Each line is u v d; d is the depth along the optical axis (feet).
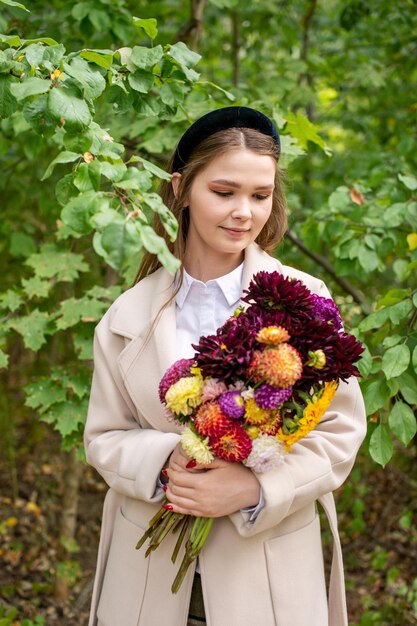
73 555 10.50
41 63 4.17
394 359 5.65
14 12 7.55
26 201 10.59
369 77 10.42
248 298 4.12
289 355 3.74
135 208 3.60
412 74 12.17
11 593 9.27
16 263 10.06
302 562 4.62
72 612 9.19
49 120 4.09
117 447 4.77
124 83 4.89
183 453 4.26
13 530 10.88
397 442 11.02
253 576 4.45
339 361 3.93
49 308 7.88
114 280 8.98
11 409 11.89
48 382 7.18
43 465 12.74
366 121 12.37
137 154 8.80
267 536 4.53
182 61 4.87
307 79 11.92
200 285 4.83
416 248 6.82
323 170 12.12
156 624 4.61
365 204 7.41
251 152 4.35
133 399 4.82
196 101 7.34
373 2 10.47
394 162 9.44
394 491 11.37
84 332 7.11
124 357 4.85
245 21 12.30
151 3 10.35
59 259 7.39
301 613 4.53
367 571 10.17
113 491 5.15
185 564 4.28
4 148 8.99
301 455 4.47
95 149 4.12
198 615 4.68
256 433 3.93
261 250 5.05
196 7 9.09
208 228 4.51
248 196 4.42
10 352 12.34
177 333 4.88
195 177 4.54
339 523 11.19
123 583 4.76
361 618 8.45
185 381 3.96
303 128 6.94
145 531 4.72
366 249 7.01
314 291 4.98
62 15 8.02
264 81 10.11
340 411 4.81
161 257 3.34
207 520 4.29
